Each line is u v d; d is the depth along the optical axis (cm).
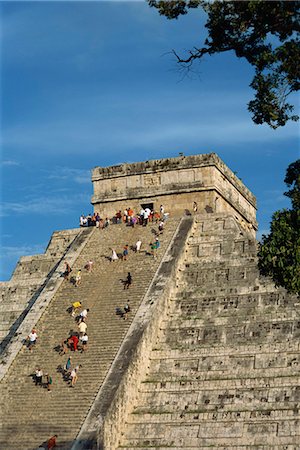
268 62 4962
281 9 4856
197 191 8144
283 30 4925
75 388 6153
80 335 6569
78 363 6372
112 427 5856
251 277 6831
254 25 4991
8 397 6312
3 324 7738
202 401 5991
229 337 6419
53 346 6656
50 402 6122
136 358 6278
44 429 5912
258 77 5003
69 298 7138
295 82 4991
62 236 8362
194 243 7438
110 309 6819
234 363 6203
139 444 5869
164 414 5981
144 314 6631
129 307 6762
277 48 4909
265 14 4906
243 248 7188
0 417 6150
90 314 6831
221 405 5909
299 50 4881
